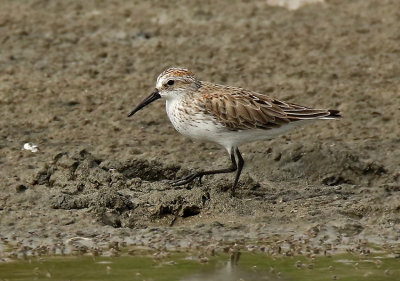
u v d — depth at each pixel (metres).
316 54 19.77
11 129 16.08
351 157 14.53
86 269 10.99
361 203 13.12
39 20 21.73
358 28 21.14
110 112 16.98
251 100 13.41
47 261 11.26
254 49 20.08
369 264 11.23
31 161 14.74
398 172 14.41
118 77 18.61
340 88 18.00
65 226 12.35
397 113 16.92
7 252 11.55
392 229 12.38
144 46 20.30
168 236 12.10
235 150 13.68
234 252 11.61
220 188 13.53
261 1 23.11
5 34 20.72
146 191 13.44
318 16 22.08
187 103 13.45
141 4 22.98
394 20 21.48
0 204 12.96
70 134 16.05
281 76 18.67
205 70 18.97
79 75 18.70
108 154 15.21
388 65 19.09
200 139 13.73
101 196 12.90
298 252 11.63
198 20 21.95
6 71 18.72
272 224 12.52
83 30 21.22
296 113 13.45
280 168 14.64
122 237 12.05
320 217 12.73
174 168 14.38
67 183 13.55
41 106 17.03
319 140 15.89
